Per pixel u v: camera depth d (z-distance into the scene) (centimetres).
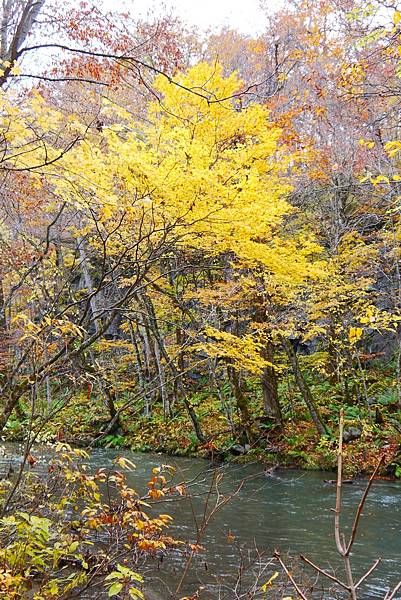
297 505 1033
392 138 1505
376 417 1552
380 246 1545
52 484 495
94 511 430
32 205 959
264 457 1470
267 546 779
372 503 1048
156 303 1536
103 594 482
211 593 583
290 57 1723
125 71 817
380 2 879
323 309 1433
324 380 1997
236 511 979
